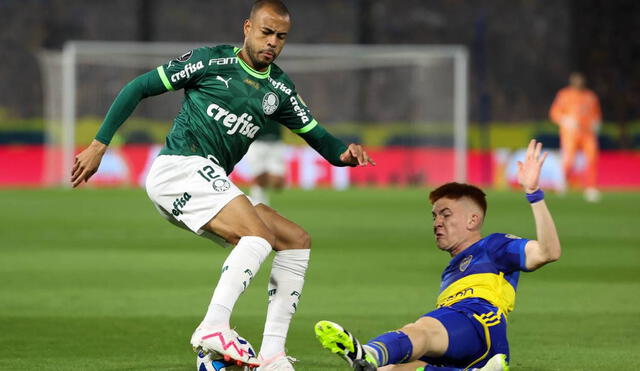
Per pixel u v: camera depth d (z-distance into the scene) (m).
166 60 103.81
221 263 41.19
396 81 116.44
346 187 95.12
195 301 31.38
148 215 63.44
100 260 41.91
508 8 125.62
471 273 19.27
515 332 26.28
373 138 115.06
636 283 35.84
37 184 94.88
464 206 19.80
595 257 43.69
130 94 19.89
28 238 50.28
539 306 30.64
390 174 98.19
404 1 127.56
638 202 76.81
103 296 32.28
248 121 20.62
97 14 125.25
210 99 20.30
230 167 21.05
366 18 124.06
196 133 20.31
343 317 28.64
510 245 19.14
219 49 20.58
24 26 123.62
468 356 18.22
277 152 76.38
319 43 127.12
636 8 121.25
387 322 27.86
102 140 19.80
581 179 96.06
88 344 24.36
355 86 116.50
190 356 22.94
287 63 113.94
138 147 94.88
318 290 33.91
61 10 124.56
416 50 106.69
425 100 104.06
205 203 19.75
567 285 35.28
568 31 123.69
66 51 94.81
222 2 126.19
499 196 82.44
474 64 124.56
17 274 37.47
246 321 28.06
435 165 100.00
